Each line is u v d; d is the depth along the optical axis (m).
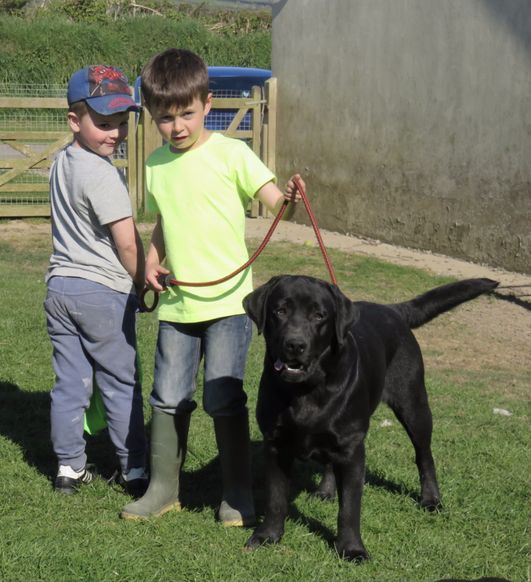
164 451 4.07
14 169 13.52
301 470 4.80
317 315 3.54
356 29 12.61
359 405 3.70
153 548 3.72
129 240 4.16
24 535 3.76
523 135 10.05
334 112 13.29
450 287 4.51
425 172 11.62
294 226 14.01
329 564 3.61
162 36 28.44
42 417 5.52
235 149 3.92
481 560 3.72
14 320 7.74
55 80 26.72
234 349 3.97
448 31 10.96
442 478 4.65
